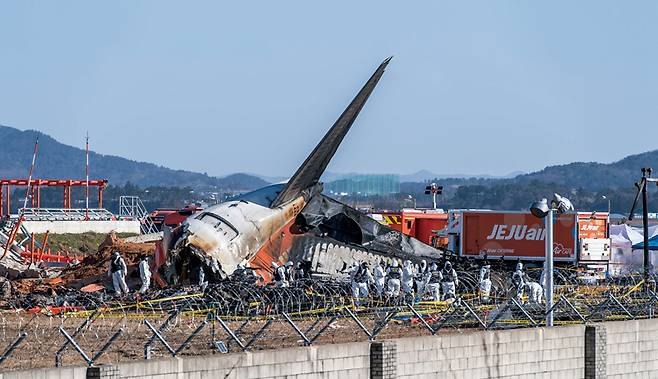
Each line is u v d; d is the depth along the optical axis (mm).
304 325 153250
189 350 129500
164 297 172000
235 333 131875
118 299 172000
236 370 110875
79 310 164250
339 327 152000
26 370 100375
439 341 128500
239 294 165750
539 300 178375
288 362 114875
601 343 145625
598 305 162875
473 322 156375
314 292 171625
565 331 142500
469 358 131750
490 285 195500
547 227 154875
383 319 139375
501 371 135125
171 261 199250
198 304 161750
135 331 143000
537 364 139125
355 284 178125
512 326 154625
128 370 103500
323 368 117750
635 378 151125
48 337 138375
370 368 121812
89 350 129500
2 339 136500
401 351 124438
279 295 165125
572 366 143250
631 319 161375
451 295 192875
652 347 153375
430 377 127375
